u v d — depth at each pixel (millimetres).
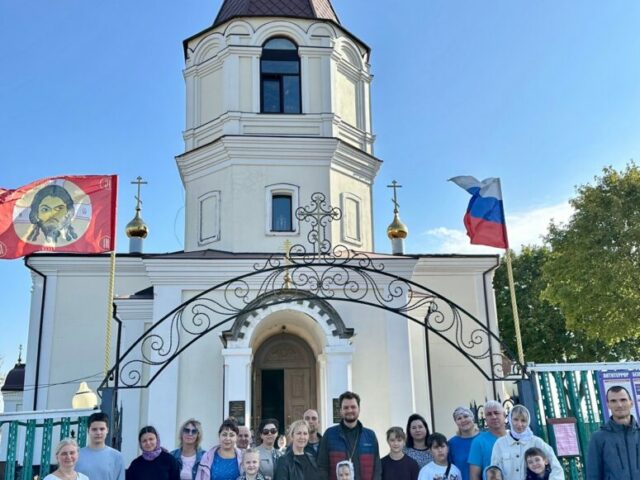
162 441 14453
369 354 15609
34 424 8672
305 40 19031
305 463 6906
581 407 9117
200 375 15125
